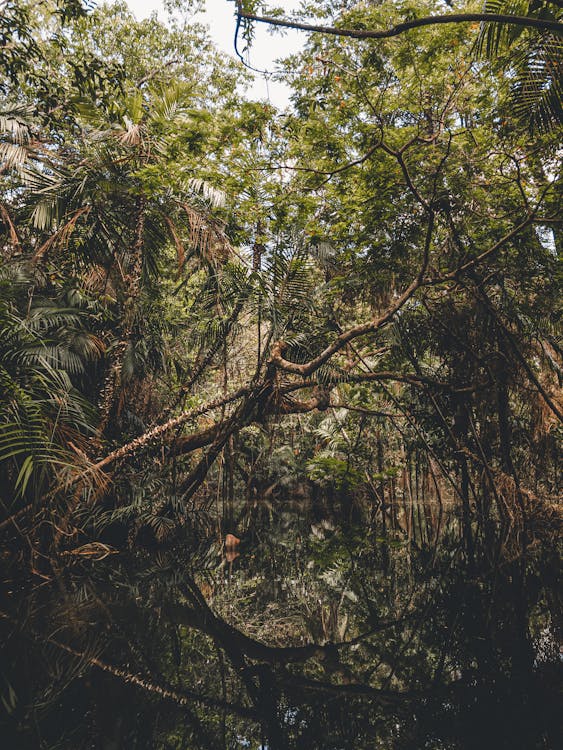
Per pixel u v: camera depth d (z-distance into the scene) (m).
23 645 4.00
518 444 11.80
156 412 10.96
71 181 7.96
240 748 2.69
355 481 15.80
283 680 3.70
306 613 5.57
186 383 10.73
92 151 8.04
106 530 9.39
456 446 11.41
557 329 10.56
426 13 6.50
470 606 5.67
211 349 10.50
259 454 19.59
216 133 7.30
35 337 6.74
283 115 7.12
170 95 8.14
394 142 7.69
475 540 10.58
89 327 8.59
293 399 10.90
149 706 3.17
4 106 8.79
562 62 4.34
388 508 17.66
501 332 10.62
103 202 8.12
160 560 8.48
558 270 9.47
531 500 10.62
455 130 7.89
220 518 14.80
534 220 7.46
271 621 5.27
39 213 7.69
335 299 10.94
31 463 5.53
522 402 11.33
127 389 9.24
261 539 11.64
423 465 15.23
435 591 6.43
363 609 5.72
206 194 7.73
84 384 8.85
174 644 4.38
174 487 9.93
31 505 6.35
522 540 9.83
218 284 9.32
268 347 9.57
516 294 10.56
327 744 2.70
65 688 3.33
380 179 8.20
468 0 6.50
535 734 2.76
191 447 10.37
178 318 11.91
